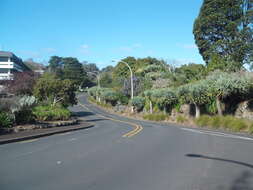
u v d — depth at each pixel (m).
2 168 7.57
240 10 38.09
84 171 7.26
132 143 12.57
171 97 32.34
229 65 32.69
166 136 15.59
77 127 21.61
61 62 111.00
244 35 36.25
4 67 70.94
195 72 45.56
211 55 38.78
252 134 17.38
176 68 70.31
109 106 59.03
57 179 6.51
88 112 51.72
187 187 5.96
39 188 5.85
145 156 9.34
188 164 8.12
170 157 9.16
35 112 22.19
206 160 8.69
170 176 6.82
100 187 5.93
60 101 30.16
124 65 86.94
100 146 11.62
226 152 10.15
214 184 6.18
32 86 33.97
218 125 21.95
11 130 16.25
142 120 35.56
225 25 38.78
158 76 53.84
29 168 7.57
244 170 7.43
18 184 6.12
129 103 47.62
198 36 41.81
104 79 97.19
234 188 5.90
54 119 24.14
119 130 19.86
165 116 33.53
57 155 9.51
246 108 22.67
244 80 21.34
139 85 52.50
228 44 37.28
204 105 27.80
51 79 29.92
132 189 5.82
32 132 16.69
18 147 11.46
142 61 82.75
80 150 10.58
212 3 39.50
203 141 13.32
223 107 25.36
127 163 8.23
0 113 16.84
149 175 6.90
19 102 18.52
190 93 26.28
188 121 28.11
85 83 116.88
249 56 36.41
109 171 7.27
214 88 23.06
